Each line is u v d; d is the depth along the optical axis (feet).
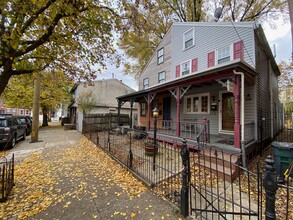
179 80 22.22
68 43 13.69
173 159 17.58
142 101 45.73
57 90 55.01
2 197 10.05
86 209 9.27
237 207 9.52
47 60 14.33
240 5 41.63
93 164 17.39
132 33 15.53
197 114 28.94
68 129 52.37
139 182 12.73
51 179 13.51
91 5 11.86
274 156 14.43
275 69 36.32
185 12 46.96
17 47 10.66
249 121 21.61
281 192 11.78
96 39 15.81
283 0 36.35
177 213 8.70
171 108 34.86
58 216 8.65
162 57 39.78
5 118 25.50
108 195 10.83
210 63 27.32
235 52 23.61
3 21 10.49
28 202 10.04
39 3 9.92
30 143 29.07
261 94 24.29
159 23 47.62
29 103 50.62
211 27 27.66
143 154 19.48
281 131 46.83
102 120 46.96
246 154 16.74
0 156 20.72
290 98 74.08
